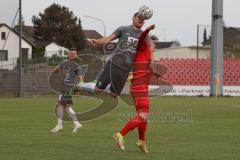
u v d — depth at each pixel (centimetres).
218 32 7238
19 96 6588
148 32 1689
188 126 2811
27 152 1797
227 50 9744
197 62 7769
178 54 10862
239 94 7862
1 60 6988
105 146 1964
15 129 2608
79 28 18488
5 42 6931
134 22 1745
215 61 7219
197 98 6650
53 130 2522
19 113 3734
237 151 1842
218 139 2217
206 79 7725
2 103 5044
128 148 1908
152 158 1670
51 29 18375
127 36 1734
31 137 2261
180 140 2178
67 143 2055
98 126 2798
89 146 1962
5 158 1662
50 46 16200
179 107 4494
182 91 7562
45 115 3541
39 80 6725
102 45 1764
